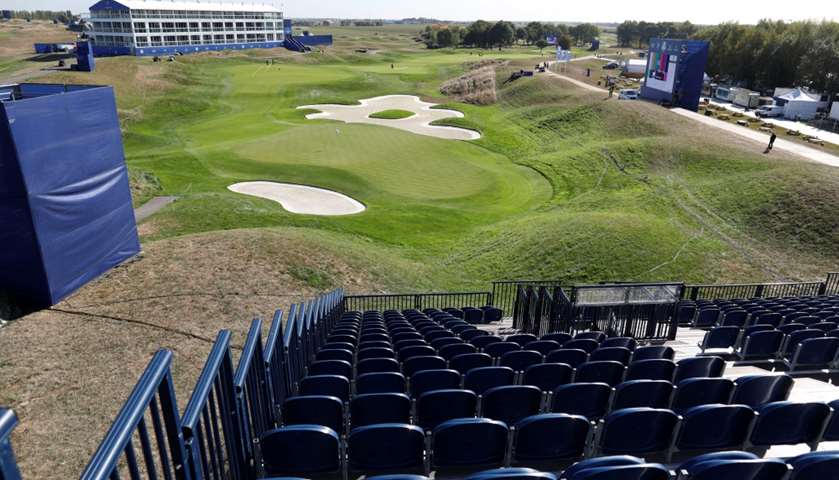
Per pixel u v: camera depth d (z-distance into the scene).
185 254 16.91
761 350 9.91
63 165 12.70
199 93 67.50
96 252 14.27
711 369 8.30
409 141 45.56
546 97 64.94
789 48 78.81
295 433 4.90
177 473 3.32
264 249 18.56
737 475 4.57
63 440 7.84
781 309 13.54
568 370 7.70
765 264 22.27
